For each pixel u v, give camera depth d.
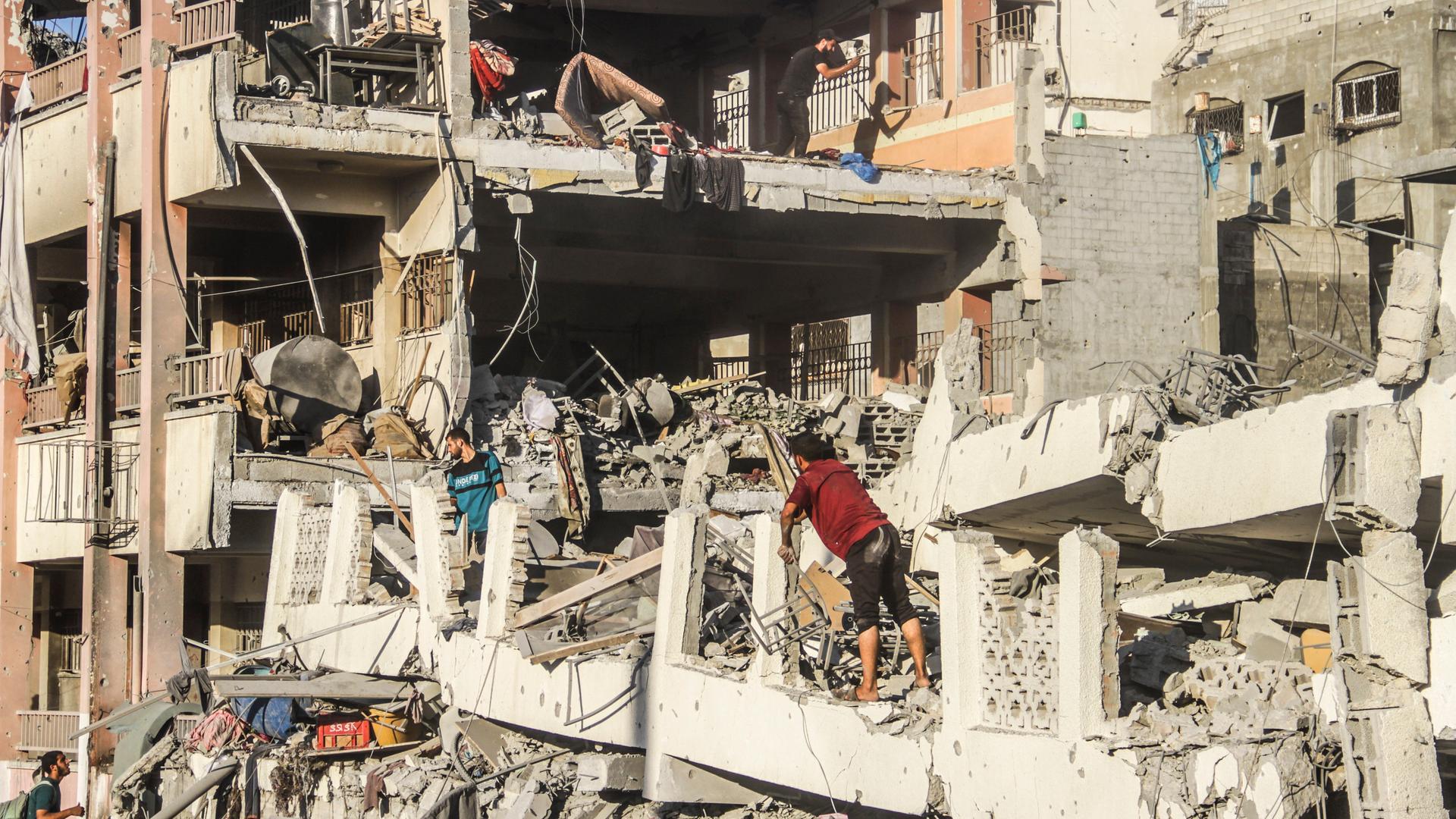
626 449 25.59
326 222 27.89
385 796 15.49
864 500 11.62
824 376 32.84
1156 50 38.62
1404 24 35.16
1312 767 9.00
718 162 27.11
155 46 24.92
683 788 13.09
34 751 27.12
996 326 29.42
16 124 28.36
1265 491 13.09
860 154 28.33
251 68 26.45
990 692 10.26
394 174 26.06
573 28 32.00
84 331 29.09
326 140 24.42
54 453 26.53
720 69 35.62
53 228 27.31
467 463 17.81
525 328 33.06
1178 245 30.08
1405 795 9.35
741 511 24.27
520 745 15.27
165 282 24.72
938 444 19.30
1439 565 11.74
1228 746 8.88
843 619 13.09
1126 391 15.17
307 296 28.30
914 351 31.23
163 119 24.88
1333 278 34.09
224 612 28.19
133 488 25.03
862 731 11.09
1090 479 15.64
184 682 20.70
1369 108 35.75
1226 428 13.68
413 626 16.72
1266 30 37.75
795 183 27.80
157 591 24.09
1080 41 37.72
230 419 23.16
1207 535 14.73
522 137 26.20
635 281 31.98
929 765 10.56
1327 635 11.61
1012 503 17.34
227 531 22.97
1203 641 11.85
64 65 27.52
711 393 28.06
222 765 17.69
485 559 16.30
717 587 14.27
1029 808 9.73
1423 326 10.97
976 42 30.48
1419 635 9.67
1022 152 29.11
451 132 25.42
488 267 29.61
